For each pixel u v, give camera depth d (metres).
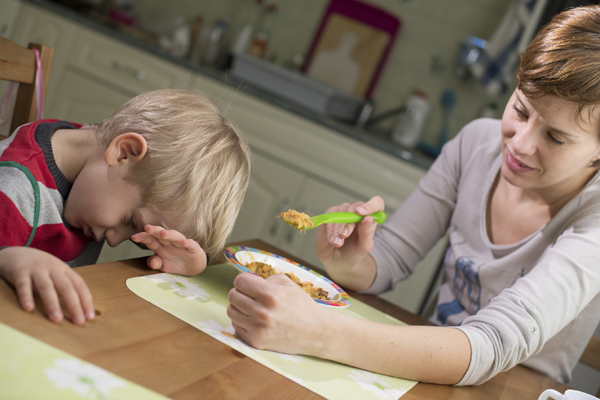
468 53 2.62
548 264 0.80
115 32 2.38
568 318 0.78
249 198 2.28
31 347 0.40
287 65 2.88
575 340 0.95
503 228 1.05
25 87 0.98
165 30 2.90
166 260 0.70
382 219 0.92
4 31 2.47
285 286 0.60
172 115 0.73
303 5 2.86
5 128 0.99
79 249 0.81
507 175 0.86
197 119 0.75
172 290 0.65
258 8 2.90
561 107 0.72
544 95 0.73
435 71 2.71
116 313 0.53
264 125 2.25
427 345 0.66
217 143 0.74
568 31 0.72
